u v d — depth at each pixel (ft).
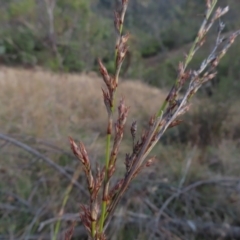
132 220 10.53
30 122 14.74
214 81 20.38
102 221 2.12
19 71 28.66
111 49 27.84
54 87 20.44
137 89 24.25
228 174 13.66
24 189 11.46
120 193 2.19
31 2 28.17
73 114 16.99
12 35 33.19
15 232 10.42
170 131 16.71
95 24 28.58
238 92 19.12
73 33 28.30
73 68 28.58
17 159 12.35
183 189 11.78
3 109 15.89
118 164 11.59
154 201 11.75
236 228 10.87
